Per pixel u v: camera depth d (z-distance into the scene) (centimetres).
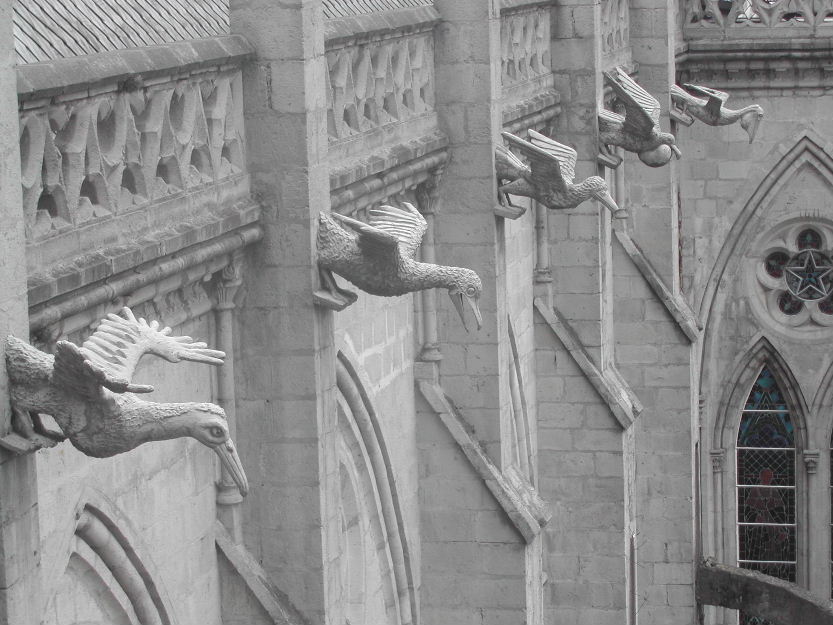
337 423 2447
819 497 4922
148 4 2014
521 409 3519
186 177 1927
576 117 3578
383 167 2475
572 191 2792
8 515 1458
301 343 2136
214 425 1539
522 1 3219
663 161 3578
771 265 4856
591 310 3638
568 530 3703
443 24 2784
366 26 2409
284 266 2122
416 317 2881
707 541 4972
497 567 2920
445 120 2812
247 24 2083
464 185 2825
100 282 1712
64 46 1723
